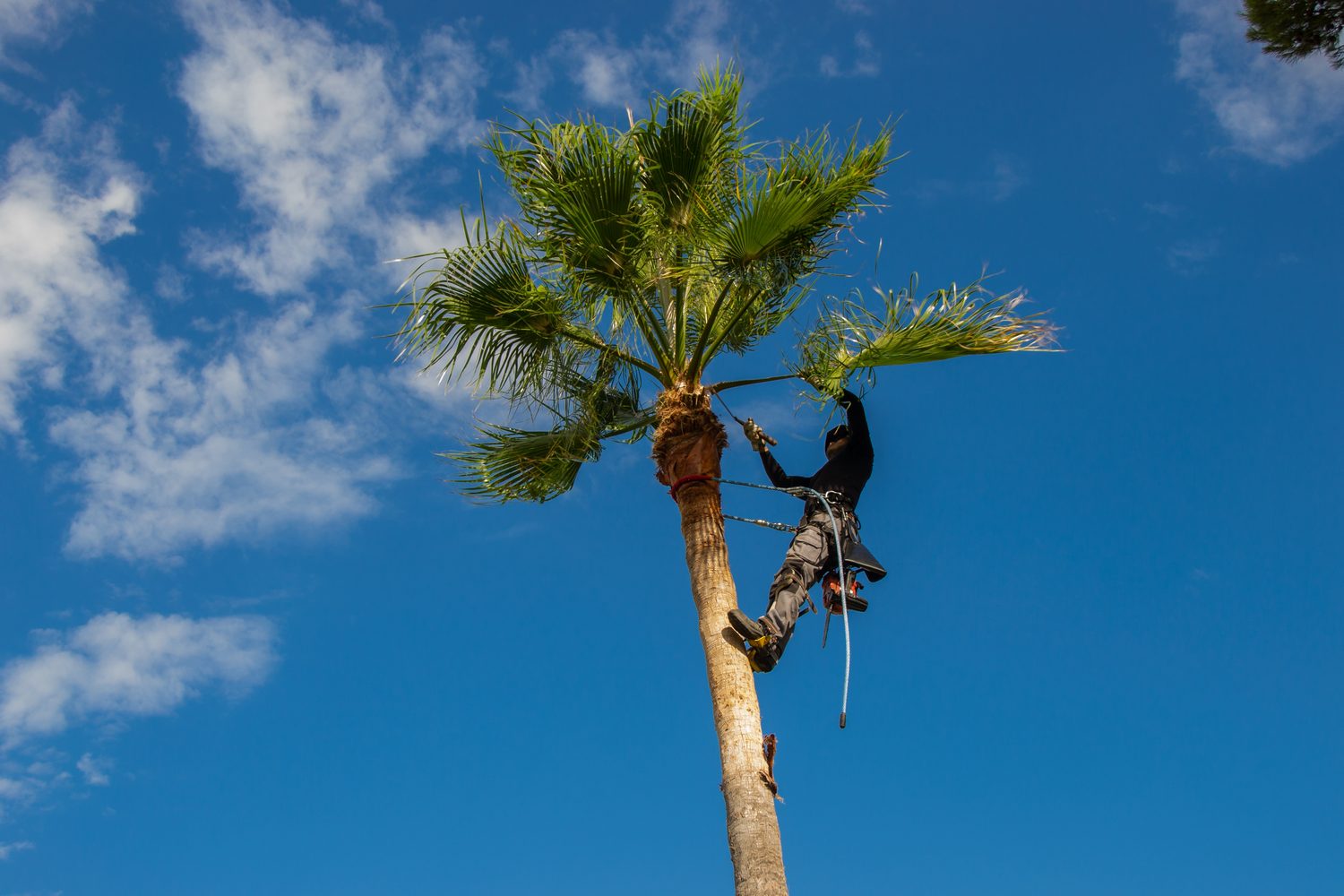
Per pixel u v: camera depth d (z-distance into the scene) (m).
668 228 9.05
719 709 8.29
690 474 9.10
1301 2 8.37
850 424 9.13
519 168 9.05
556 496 10.41
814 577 8.43
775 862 7.62
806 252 8.95
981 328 9.16
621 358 9.60
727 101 9.02
